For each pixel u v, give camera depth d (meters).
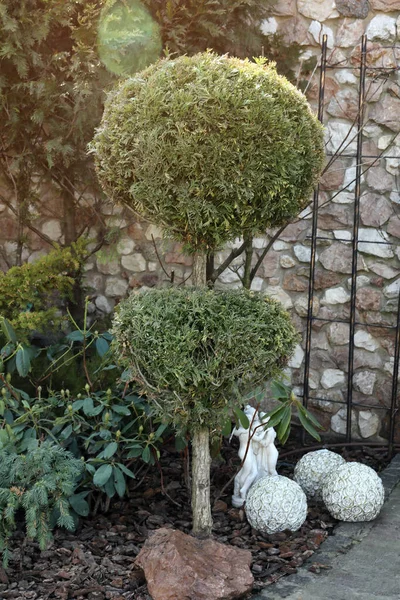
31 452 2.87
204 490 3.04
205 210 2.56
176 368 2.64
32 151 4.18
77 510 3.14
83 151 4.17
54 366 3.88
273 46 4.11
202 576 2.61
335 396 4.40
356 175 4.18
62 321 4.23
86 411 3.32
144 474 3.60
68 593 2.69
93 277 4.67
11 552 2.99
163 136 2.53
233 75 2.59
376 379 4.32
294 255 4.38
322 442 4.39
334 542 3.12
